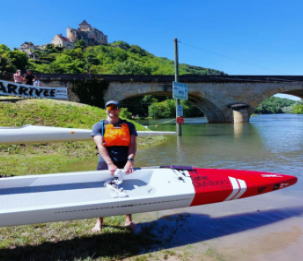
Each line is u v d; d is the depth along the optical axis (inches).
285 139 508.1
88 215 118.2
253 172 155.3
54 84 1088.2
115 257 106.3
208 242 118.1
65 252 110.3
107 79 1182.9
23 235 125.3
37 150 340.5
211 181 141.0
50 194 123.9
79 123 510.6
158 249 112.3
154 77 1252.5
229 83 1381.6
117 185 128.5
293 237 120.8
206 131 767.7
